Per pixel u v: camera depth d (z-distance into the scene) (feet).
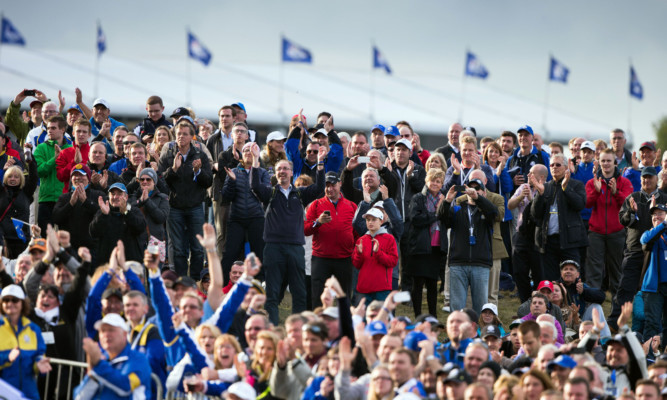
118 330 79.71
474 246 121.29
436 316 128.98
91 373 76.84
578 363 83.41
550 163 135.54
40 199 128.47
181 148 125.80
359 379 78.33
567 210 130.72
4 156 127.44
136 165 123.65
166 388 84.12
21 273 99.45
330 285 85.92
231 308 87.97
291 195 117.08
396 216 120.57
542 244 130.72
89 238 116.88
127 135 131.03
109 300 88.53
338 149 135.23
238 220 121.60
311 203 119.14
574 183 131.13
